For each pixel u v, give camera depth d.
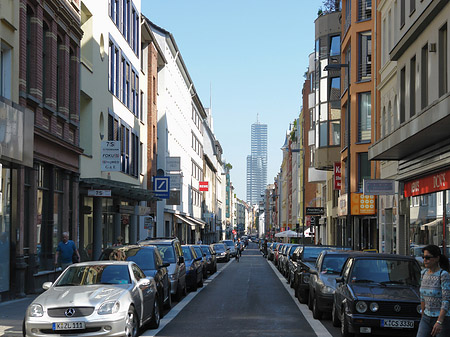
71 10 24.14
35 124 20.00
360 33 34.41
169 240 20.06
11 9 18.38
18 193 18.45
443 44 17.52
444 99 13.74
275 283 27.02
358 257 12.34
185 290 20.39
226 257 54.09
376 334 10.82
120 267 11.95
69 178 24.11
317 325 13.36
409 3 20.86
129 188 28.58
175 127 58.00
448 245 18.88
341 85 39.28
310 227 63.25
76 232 24.55
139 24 39.53
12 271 18.08
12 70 18.42
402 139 17.80
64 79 23.61
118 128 32.91
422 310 7.80
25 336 10.05
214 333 12.16
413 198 23.44
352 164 34.28
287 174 114.69
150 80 44.19
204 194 91.94
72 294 10.52
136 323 10.97
